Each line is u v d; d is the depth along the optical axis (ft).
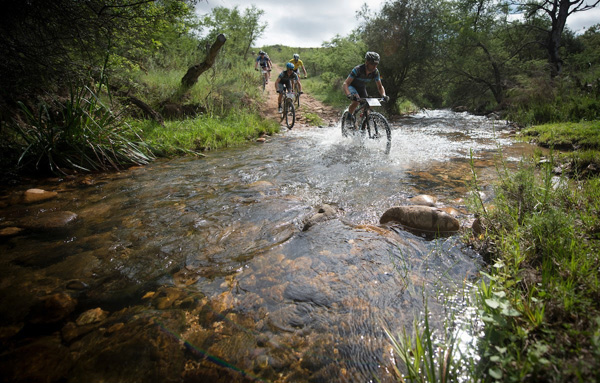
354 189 12.42
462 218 9.41
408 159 17.35
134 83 25.88
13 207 10.53
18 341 4.91
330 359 4.63
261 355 4.68
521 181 9.07
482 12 50.67
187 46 46.39
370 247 7.77
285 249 7.80
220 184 13.29
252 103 38.19
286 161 17.34
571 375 3.62
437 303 5.74
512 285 5.68
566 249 6.20
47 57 15.39
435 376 4.10
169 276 6.74
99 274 6.79
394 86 45.91
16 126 14.28
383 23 42.83
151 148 18.74
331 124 35.24
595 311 4.62
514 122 32.32
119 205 10.85
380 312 5.56
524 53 57.11
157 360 4.57
